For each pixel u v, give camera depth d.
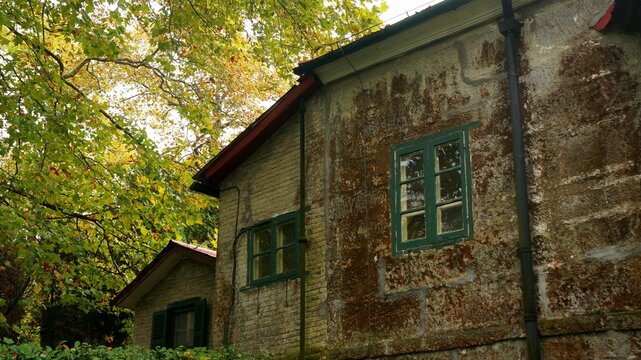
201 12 15.09
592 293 8.20
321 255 11.09
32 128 12.69
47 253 13.82
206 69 16.53
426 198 9.96
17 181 13.60
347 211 10.95
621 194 8.26
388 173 10.59
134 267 17.81
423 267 9.77
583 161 8.65
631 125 8.37
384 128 10.84
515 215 9.05
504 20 9.56
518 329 8.65
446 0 9.84
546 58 9.27
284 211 11.99
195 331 14.03
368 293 10.30
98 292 16.58
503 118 9.48
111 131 14.34
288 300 11.40
